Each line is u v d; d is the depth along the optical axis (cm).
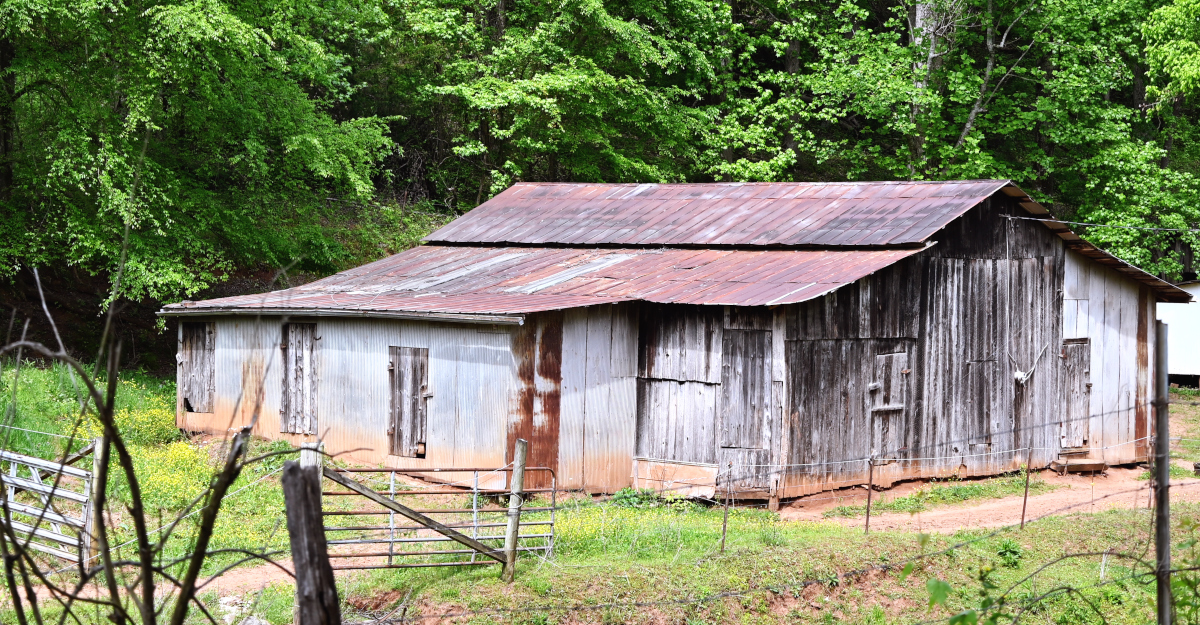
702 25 3462
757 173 3403
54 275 2738
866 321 1898
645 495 1816
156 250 2280
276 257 2561
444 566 1228
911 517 1716
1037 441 2178
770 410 1773
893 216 2067
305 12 2534
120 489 1542
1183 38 2788
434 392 1845
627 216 2428
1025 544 1483
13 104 2281
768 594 1255
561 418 1805
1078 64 3378
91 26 2025
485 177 3584
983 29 3722
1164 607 755
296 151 2508
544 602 1178
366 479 1853
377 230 3105
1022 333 2159
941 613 1259
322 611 517
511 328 1745
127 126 2070
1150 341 2405
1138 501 1847
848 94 3588
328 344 1998
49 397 1995
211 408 2162
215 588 1226
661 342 1909
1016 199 2138
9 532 466
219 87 2297
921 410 1989
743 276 1927
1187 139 3778
